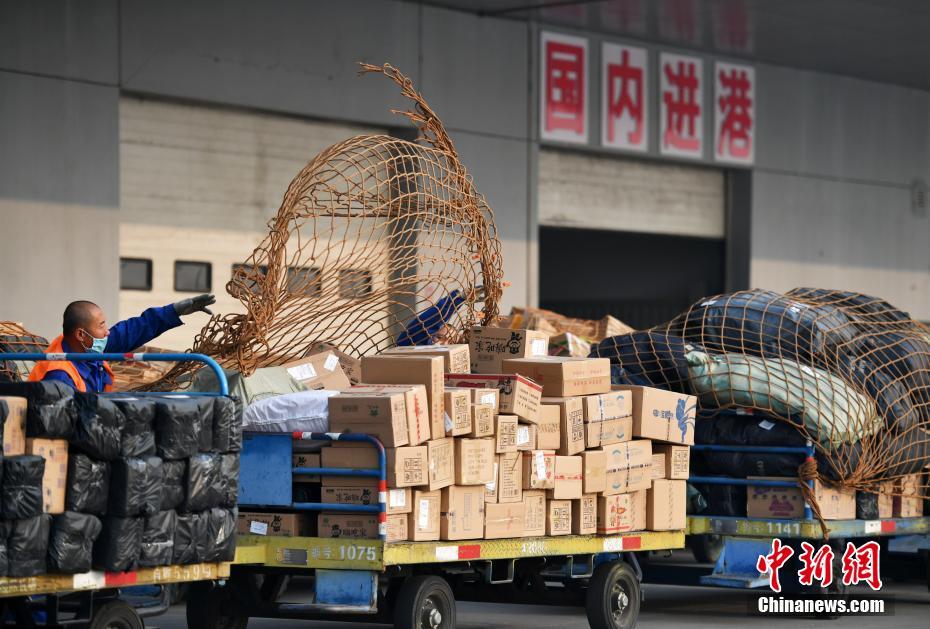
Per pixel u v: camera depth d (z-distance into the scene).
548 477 23.12
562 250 71.88
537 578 25.30
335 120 47.81
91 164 41.28
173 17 42.91
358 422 20.80
